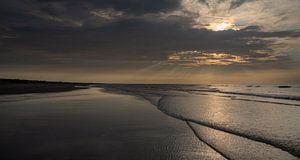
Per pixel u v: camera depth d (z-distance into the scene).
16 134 13.01
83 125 15.56
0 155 9.64
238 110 23.44
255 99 36.81
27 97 36.59
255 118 18.77
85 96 41.00
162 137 12.82
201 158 9.65
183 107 25.77
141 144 11.45
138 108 24.50
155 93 54.38
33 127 14.79
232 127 15.28
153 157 9.70
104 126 15.37
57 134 13.12
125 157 9.66
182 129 14.70
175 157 9.75
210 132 13.97
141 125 15.73
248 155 9.95
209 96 43.75
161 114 20.48
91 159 9.34
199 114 20.70
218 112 21.98
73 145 11.08
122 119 17.95
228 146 11.23
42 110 22.19
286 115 20.27
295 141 11.94
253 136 12.97
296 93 54.69
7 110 21.98
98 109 23.47
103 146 11.05
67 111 21.80
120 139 12.30
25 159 9.20
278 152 10.28
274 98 38.94
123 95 45.19
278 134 13.43
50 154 9.80
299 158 9.48
